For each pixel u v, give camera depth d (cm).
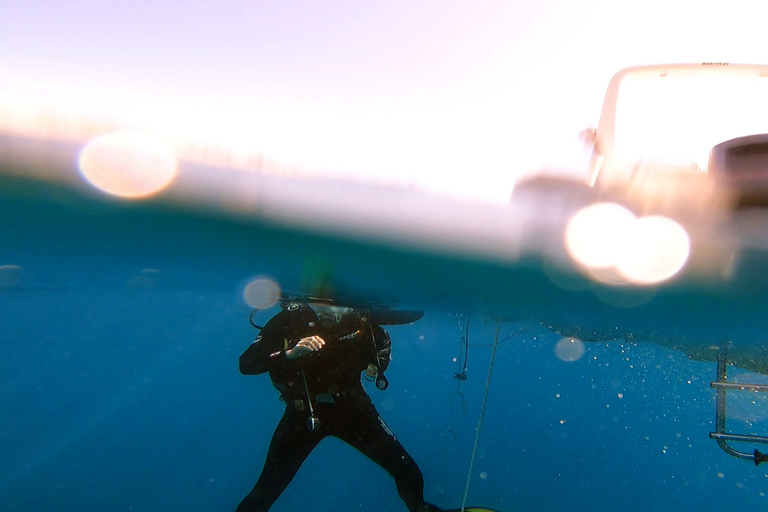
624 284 311
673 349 521
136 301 887
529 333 611
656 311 365
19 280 648
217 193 275
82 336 1188
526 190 269
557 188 263
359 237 303
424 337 838
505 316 492
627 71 296
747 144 187
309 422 365
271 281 413
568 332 525
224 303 816
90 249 412
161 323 1134
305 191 280
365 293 385
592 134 288
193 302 848
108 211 292
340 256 327
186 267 452
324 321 379
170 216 299
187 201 282
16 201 275
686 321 363
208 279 507
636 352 614
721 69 285
